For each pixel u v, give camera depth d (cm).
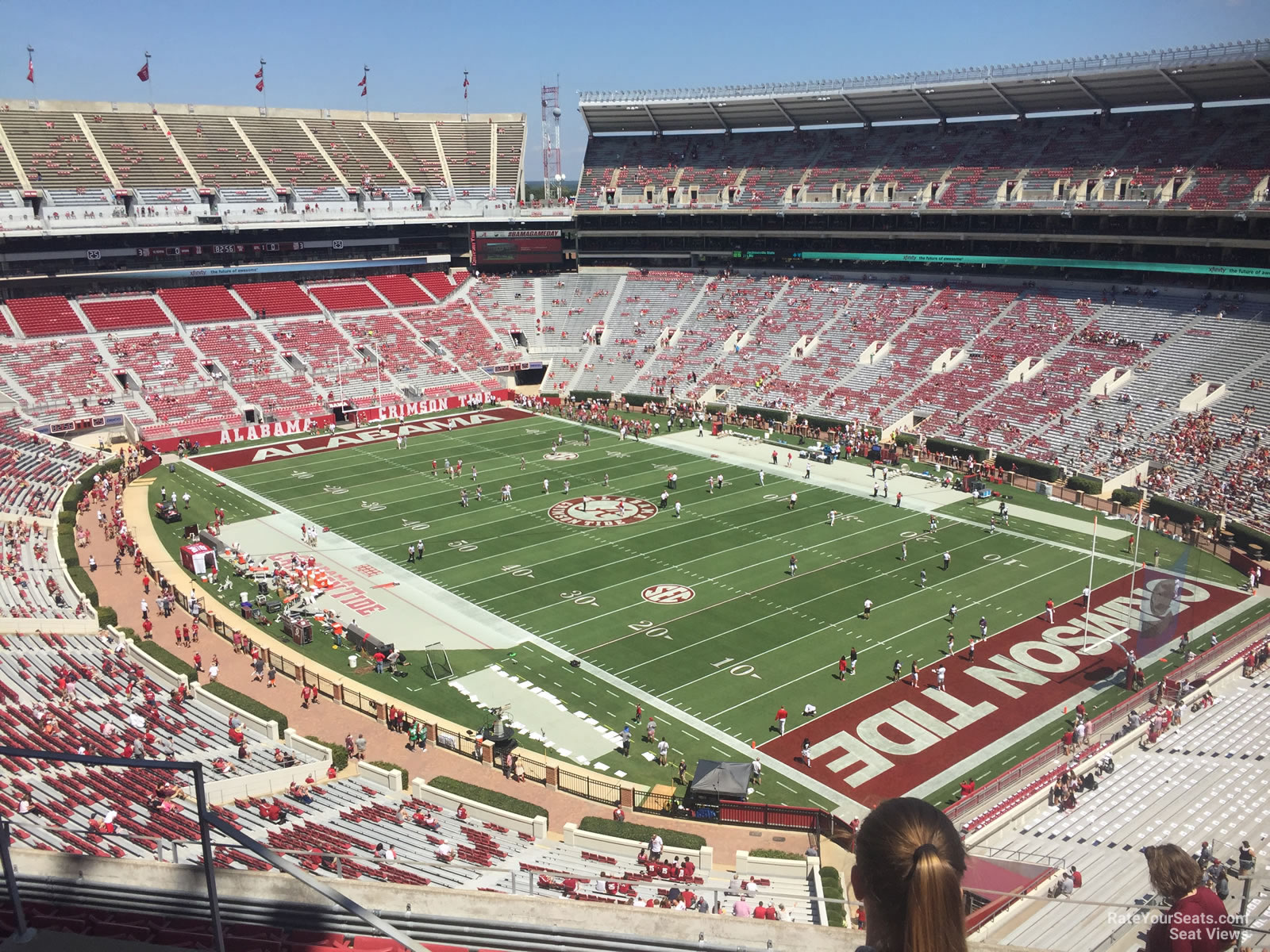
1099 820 2784
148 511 5903
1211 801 2842
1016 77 7894
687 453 7331
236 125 9962
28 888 761
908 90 8650
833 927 712
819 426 7738
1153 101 7788
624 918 738
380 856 2366
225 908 729
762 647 4103
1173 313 7162
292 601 4572
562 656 4050
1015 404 7069
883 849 356
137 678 3622
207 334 8600
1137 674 3766
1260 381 6216
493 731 3428
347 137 10531
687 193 10212
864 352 8238
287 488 6431
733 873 2577
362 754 3303
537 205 11119
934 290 8688
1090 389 6894
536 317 10131
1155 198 7344
